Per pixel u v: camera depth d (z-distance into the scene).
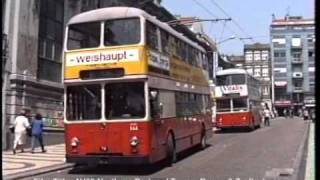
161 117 16.39
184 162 18.44
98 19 15.77
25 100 23.45
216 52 58.94
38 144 24.52
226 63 77.94
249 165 17.17
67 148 15.76
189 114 20.61
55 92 26.33
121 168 17.05
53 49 26.53
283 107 110.88
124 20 15.57
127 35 15.47
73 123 15.73
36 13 24.45
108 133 15.39
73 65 15.82
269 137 31.80
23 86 23.25
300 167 16.41
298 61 111.19
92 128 15.53
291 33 111.81
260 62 124.12
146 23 15.66
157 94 16.12
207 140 26.73
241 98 38.97
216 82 39.66
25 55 23.48
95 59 15.63
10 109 22.52
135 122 15.21
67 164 17.67
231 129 42.00
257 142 27.66
